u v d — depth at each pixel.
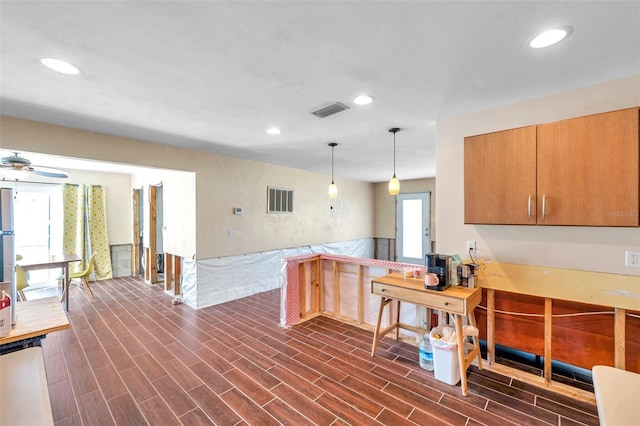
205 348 2.91
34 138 2.80
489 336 2.51
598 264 2.08
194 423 1.89
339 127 3.05
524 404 2.04
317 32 1.44
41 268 3.90
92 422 1.89
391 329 2.96
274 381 2.34
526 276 2.35
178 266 4.75
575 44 1.55
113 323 3.58
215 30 1.43
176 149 3.95
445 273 2.39
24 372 1.38
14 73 1.87
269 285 5.23
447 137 2.75
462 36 1.48
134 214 6.17
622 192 1.76
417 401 2.08
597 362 2.12
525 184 2.09
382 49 1.60
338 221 6.89
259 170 5.07
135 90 2.13
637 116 1.71
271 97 2.27
